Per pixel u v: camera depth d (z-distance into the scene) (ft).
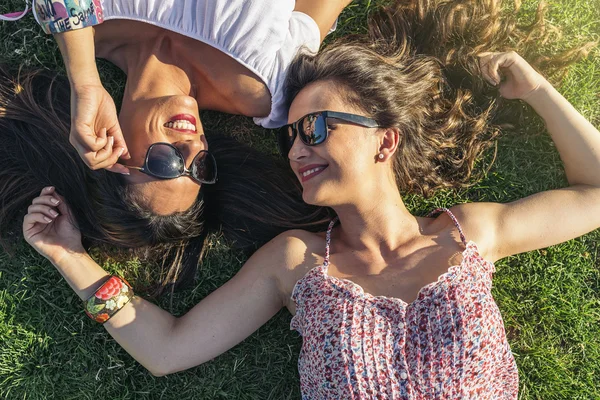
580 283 3.70
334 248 3.21
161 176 2.87
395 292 2.99
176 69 3.06
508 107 3.68
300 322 3.09
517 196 3.71
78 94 2.69
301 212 3.63
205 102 3.29
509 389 3.18
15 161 3.44
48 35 3.55
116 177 2.97
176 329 3.23
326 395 2.94
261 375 3.67
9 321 3.55
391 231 3.12
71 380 3.59
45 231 3.29
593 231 3.67
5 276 3.57
